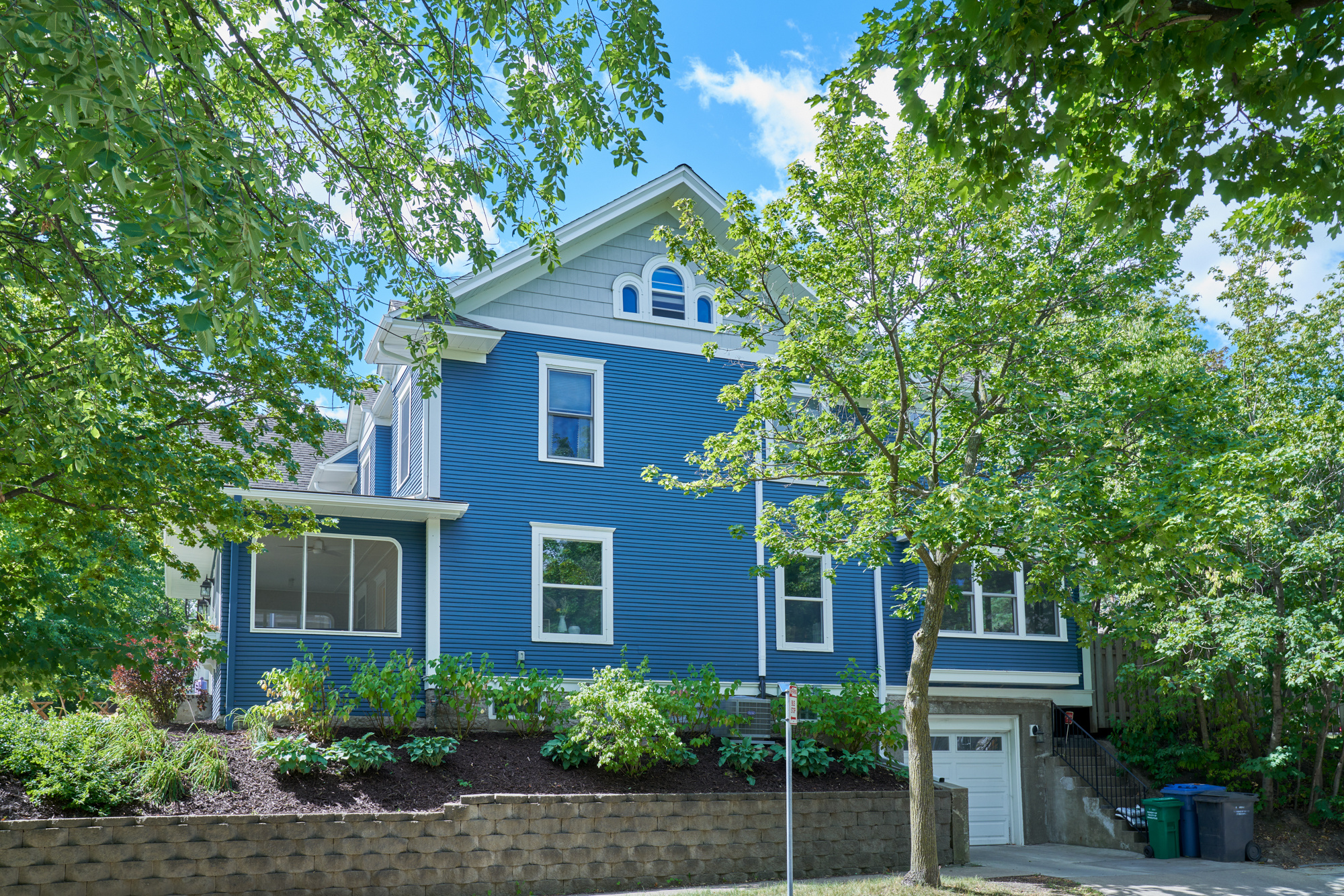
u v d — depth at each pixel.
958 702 22.28
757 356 22.58
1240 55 6.82
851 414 19.56
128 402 12.06
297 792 14.53
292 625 18.45
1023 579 23.45
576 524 20.47
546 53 11.02
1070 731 23.27
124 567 14.64
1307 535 19.48
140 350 9.49
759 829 16.42
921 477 15.74
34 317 11.02
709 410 22.09
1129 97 7.73
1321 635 17.72
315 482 28.72
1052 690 23.16
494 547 19.78
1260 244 9.07
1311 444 16.44
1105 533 13.40
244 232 7.25
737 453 15.94
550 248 12.51
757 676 21.22
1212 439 14.83
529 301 21.02
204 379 13.02
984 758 22.44
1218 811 18.20
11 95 7.03
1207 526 12.75
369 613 19.11
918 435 15.77
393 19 11.89
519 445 20.36
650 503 21.16
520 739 17.78
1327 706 19.20
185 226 7.02
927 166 14.24
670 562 21.06
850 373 15.32
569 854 15.09
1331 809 19.09
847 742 19.23
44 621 12.62
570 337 21.19
